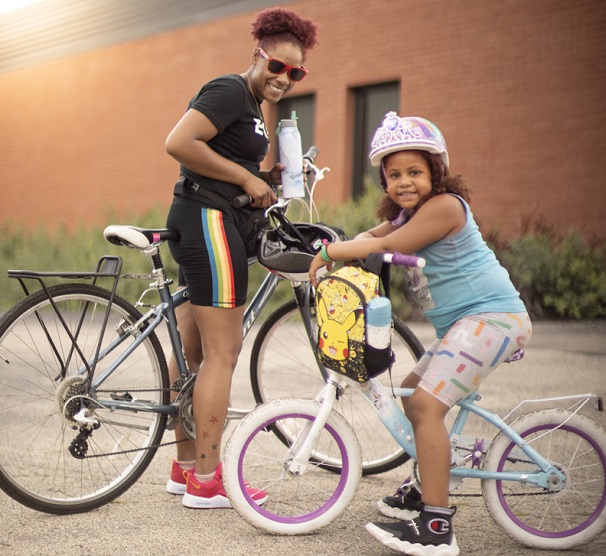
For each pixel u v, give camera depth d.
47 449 3.85
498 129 11.73
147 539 2.91
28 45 18.88
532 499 3.27
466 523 3.15
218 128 3.22
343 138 13.47
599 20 10.78
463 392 2.83
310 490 3.47
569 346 7.51
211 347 3.28
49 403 3.61
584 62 10.93
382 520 3.16
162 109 16.17
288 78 3.34
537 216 11.34
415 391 2.85
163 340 4.05
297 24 3.33
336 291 2.85
